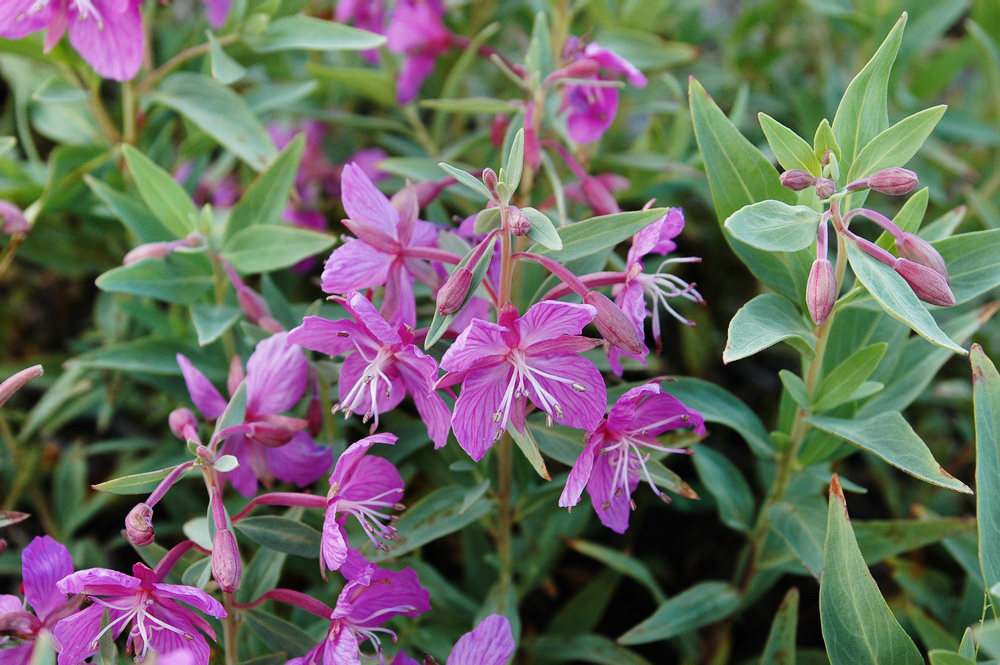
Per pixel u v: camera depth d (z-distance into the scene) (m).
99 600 0.47
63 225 0.64
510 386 0.47
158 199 0.56
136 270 0.55
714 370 0.74
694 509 0.65
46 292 0.77
